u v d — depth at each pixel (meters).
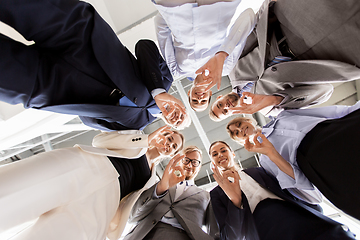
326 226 1.07
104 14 1.97
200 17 1.11
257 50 1.46
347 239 0.98
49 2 0.83
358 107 1.12
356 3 0.86
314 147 1.13
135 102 1.20
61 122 2.08
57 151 1.10
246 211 1.30
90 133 3.06
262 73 1.37
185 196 1.66
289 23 1.14
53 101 0.99
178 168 1.67
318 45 1.09
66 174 1.03
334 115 1.30
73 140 3.02
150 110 1.52
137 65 1.29
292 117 1.37
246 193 1.52
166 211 1.47
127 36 2.10
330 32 1.00
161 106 1.21
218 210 1.47
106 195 1.22
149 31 2.11
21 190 0.87
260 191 1.46
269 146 1.28
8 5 0.74
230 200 1.44
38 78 0.92
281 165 1.25
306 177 1.21
